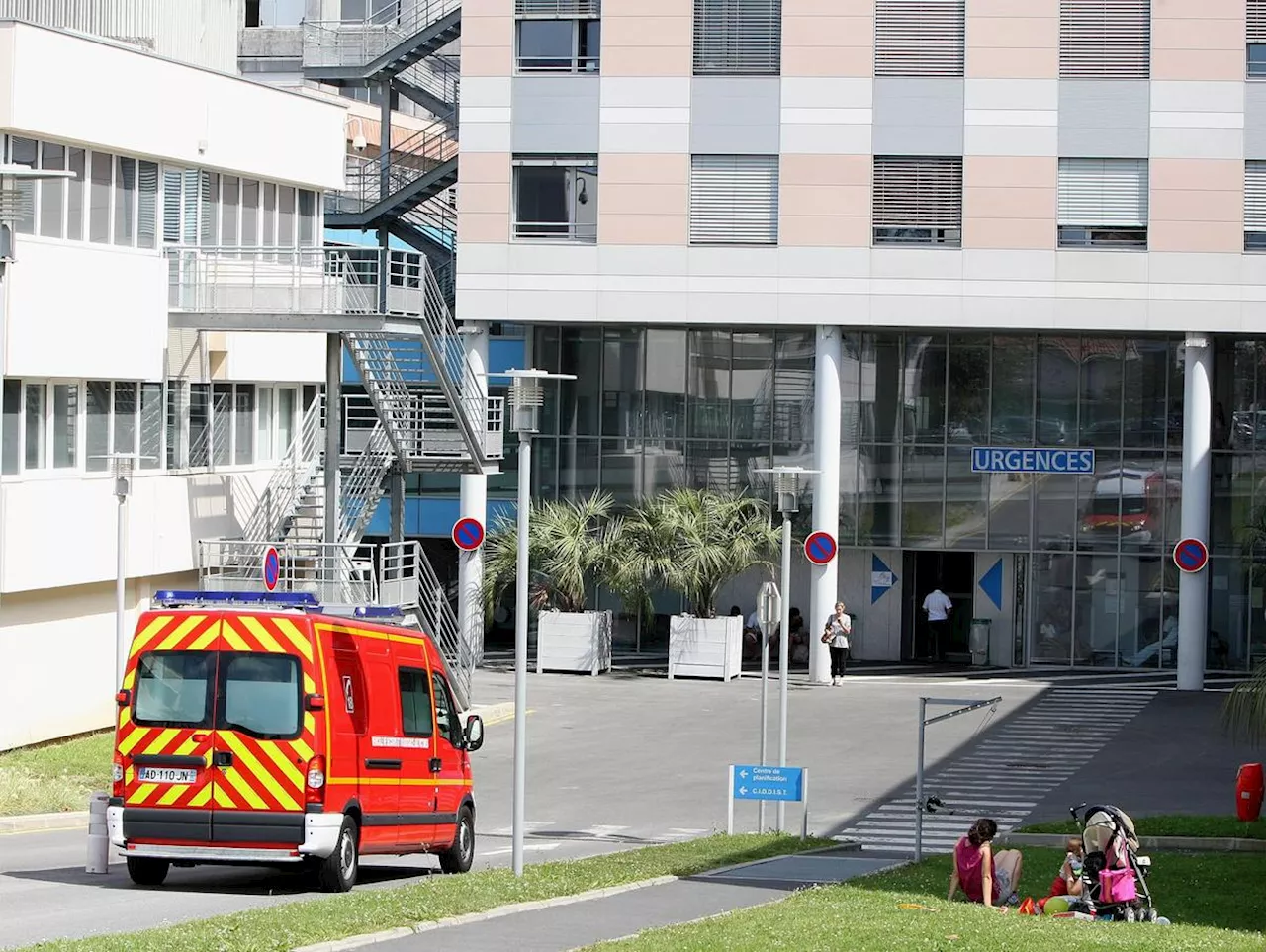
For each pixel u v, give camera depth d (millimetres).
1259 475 62625
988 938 19891
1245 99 59375
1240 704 32562
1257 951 19938
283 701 23672
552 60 61438
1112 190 59812
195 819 23547
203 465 49562
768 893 25719
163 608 24562
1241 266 59312
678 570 59625
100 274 43719
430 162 76750
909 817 38688
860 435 63812
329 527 47844
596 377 65188
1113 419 63156
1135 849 25859
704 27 61000
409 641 27297
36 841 31344
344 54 73875
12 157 41312
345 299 46656
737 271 60688
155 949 16641
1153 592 63375
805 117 60438
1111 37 59688
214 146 48250
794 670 63031
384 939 18609
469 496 61938
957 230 60156
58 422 43156
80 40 42844
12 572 40875
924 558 65562
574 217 61500
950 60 60156
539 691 56844
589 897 24000
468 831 29172
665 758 46031
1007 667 64250
